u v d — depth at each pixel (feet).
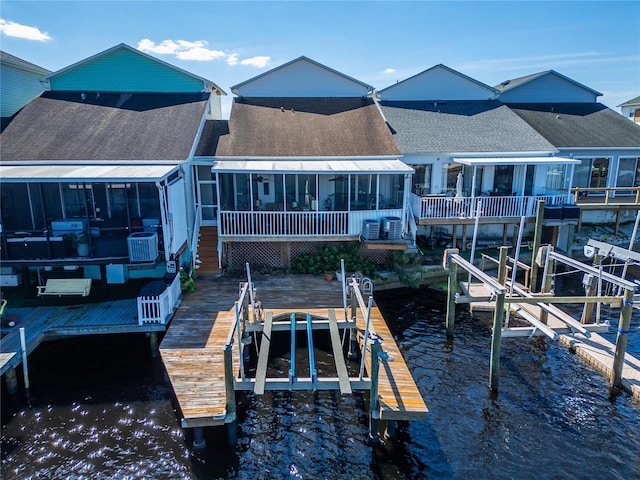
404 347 45.34
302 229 55.88
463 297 48.19
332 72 79.36
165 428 33.14
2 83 65.72
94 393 37.01
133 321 42.14
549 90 91.15
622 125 81.97
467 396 37.32
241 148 60.64
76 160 50.29
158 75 72.79
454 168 67.92
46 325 41.39
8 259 44.21
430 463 30.19
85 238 44.65
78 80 72.02
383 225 56.39
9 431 32.68
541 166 69.41
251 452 30.99
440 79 83.30
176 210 49.37
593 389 38.24
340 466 29.89
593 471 29.63
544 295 45.55
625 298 36.88
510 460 30.55
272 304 47.57
